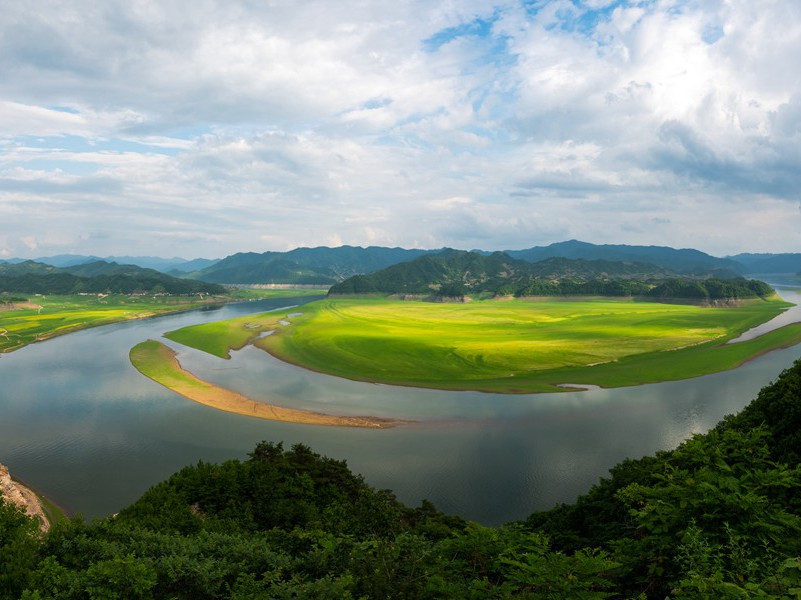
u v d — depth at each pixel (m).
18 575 16.75
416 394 79.19
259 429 60.97
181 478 32.50
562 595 9.96
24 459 51.34
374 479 45.81
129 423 63.31
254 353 120.00
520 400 74.00
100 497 43.12
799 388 30.45
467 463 49.31
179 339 139.38
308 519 27.62
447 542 14.14
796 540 11.38
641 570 12.49
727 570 10.09
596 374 90.50
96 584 15.09
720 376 87.19
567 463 49.00
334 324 172.25
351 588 13.36
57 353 120.06
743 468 15.58
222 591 16.06
